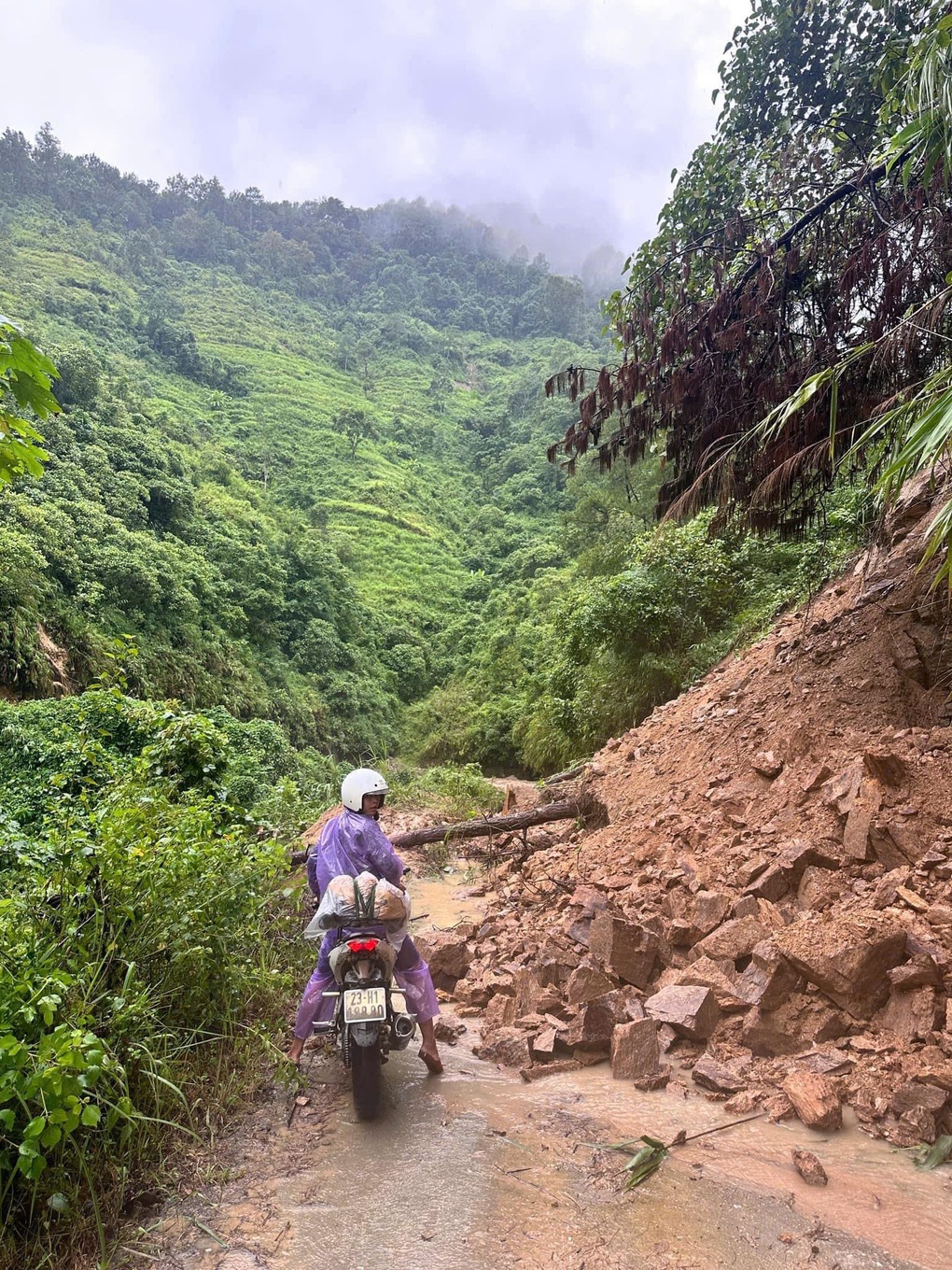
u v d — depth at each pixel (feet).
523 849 26.43
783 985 12.61
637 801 24.23
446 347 545.85
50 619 105.19
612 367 25.21
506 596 216.74
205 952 12.16
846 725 20.03
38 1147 8.10
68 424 156.56
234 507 193.77
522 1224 8.53
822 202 21.04
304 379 423.23
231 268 545.85
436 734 153.28
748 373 23.22
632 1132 10.42
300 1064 12.71
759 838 17.22
